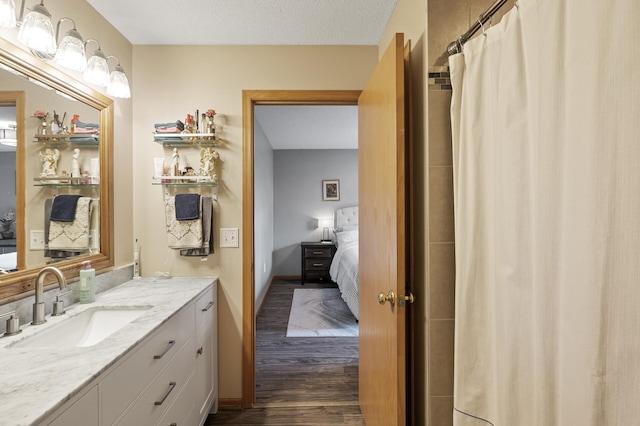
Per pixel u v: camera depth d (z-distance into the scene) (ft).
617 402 2.04
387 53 4.52
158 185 6.61
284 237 18.70
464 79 3.63
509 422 3.02
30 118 4.19
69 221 4.84
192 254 6.52
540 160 2.60
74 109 4.96
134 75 6.60
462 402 3.57
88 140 5.29
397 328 4.16
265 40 6.55
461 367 3.59
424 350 4.21
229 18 5.81
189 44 6.65
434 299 4.00
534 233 2.69
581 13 2.22
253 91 6.66
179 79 6.64
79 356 3.02
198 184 6.45
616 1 2.00
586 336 2.19
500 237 3.14
